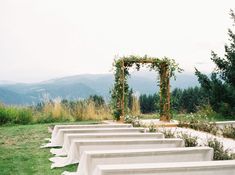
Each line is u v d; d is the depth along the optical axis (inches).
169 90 637.9
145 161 255.3
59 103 695.1
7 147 392.8
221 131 517.3
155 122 620.7
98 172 199.3
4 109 637.9
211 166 212.2
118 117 627.8
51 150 370.6
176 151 260.8
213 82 760.3
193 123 577.3
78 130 410.6
